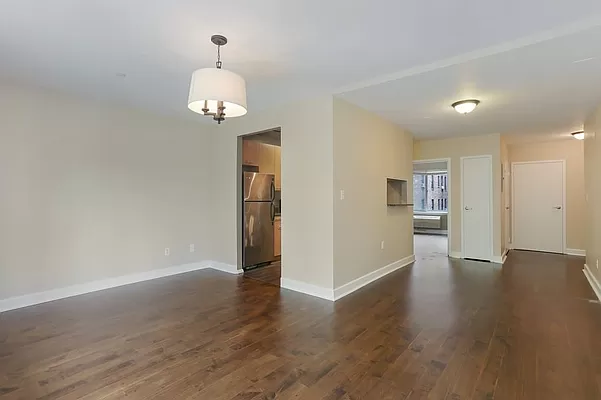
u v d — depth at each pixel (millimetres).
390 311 3449
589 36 2439
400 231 5613
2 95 3545
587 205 5086
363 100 4062
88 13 2246
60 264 3947
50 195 3879
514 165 7359
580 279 4742
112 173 4426
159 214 4953
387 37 2600
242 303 3738
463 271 5277
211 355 2508
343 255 4090
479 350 2561
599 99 3943
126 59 2996
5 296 3543
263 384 2119
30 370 2295
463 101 4043
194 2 2119
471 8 2199
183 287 4398
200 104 2574
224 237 5414
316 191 4047
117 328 3025
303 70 3236
